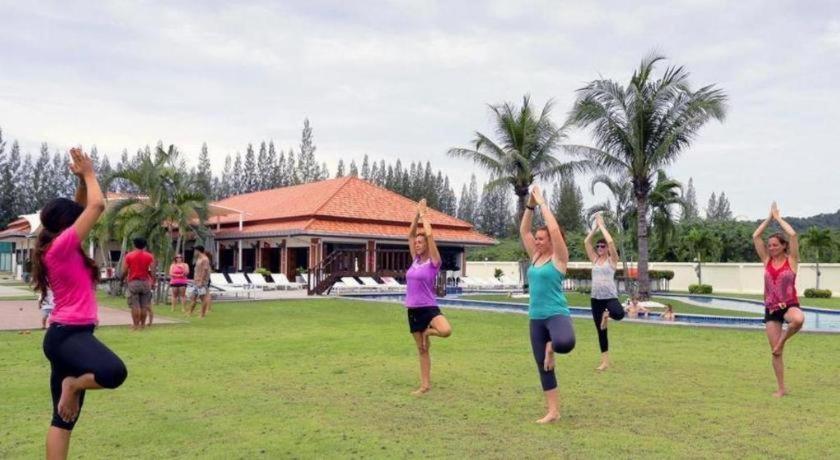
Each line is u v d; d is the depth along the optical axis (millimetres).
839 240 38188
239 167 84688
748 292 37750
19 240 44438
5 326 13953
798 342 12062
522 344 11680
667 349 11055
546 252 6172
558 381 8047
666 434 5562
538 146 29312
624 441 5336
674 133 23734
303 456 4949
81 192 4508
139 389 7453
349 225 34344
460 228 39469
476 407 6590
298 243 34438
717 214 103875
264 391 7375
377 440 5375
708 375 8484
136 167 21922
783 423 5930
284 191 43250
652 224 30031
